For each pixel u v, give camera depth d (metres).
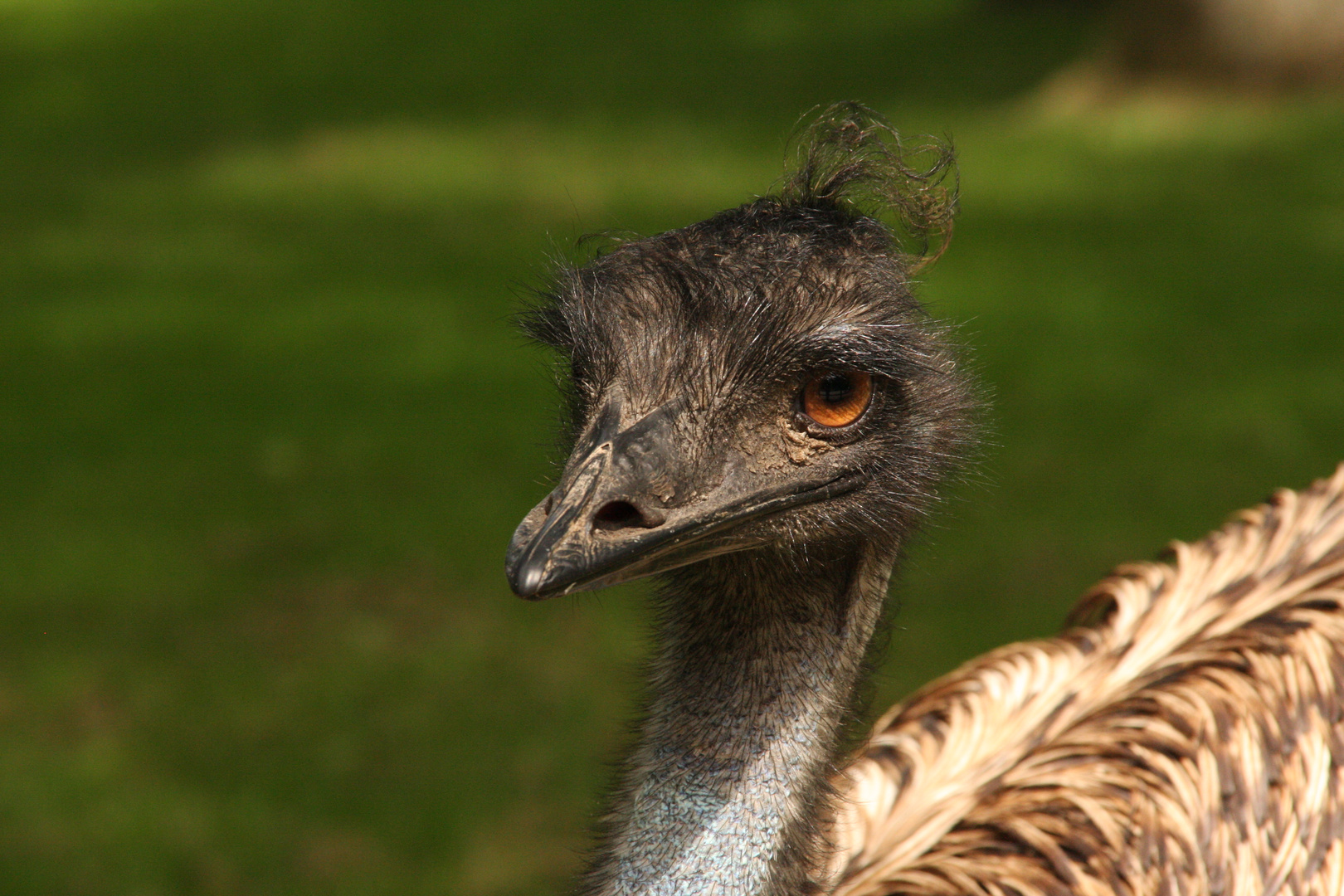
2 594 14.58
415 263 24.81
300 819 11.49
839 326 5.78
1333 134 29.11
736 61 39.81
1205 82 32.28
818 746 6.09
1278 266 22.25
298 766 12.08
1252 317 20.22
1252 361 18.70
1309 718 7.38
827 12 44.50
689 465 5.62
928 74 36.50
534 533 5.24
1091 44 36.75
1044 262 22.88
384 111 36.84
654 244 6.09
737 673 6.06
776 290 5.79
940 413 6.51
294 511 16.14
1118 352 19.16
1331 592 7.89
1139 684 7.79
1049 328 20.09
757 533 5.81
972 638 13.05
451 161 31.64
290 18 50.09
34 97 41.25
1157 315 20.41
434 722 12.53
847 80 36.75
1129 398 17.72
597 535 5.30
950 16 41.41
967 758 8.04
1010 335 19.83
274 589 14.62
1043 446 16.55
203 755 12.22
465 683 13.05
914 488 6.24
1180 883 6.80
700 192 28.08
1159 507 15.17
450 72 40.94
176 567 15.03
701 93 36.62
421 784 11.82
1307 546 8.53
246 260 25.50
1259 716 7.33
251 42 46.97
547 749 12.14
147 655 13.57
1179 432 16.78
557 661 13.34
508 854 11.10
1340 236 23.55
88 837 11.28
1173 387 17.97
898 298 6.09
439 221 27.28
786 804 5.99
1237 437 16.62
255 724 12.59
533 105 36.56
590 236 8.12
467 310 22.27
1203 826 7.00
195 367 20.38
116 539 15.62
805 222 6.08
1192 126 30.61
